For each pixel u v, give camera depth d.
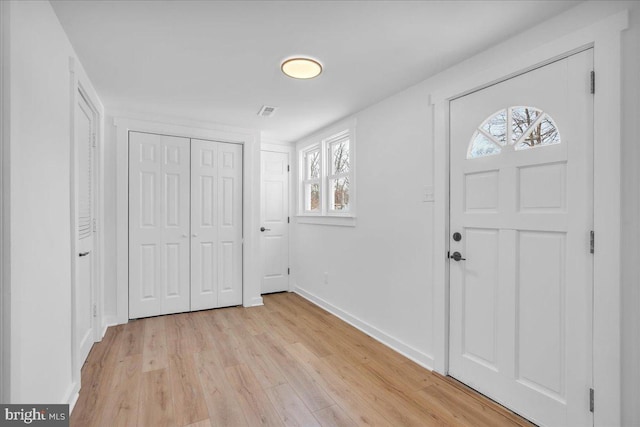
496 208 1.85
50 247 1.44
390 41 1.81
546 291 1.61
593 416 1.43
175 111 3.07
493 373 1.86
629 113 1.32
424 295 2.30
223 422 1.64
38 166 1.30
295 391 1.93
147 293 3.22
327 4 1.48
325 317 3.33
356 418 1.69
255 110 3.02
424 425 1.64
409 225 2.44
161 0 1.44
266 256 4.28
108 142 2.99
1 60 1.03
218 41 1.81
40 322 1.32
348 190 3.40
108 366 2.21
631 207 1.32
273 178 4.29
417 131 2.37
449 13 1.55
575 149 1.49
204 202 3.50
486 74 1.87
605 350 1.39
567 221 1.53
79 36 1.73
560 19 1.55
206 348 2.52
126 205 3.08
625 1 1.33
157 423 1.63
